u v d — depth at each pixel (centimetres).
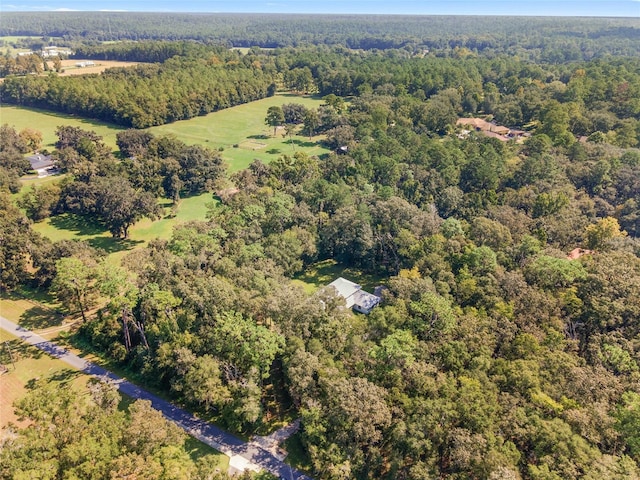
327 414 5759
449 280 8300
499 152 14938
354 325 7431
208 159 15525
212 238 9475
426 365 6088
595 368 6141
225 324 6700
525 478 5025
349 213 10975
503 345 6669
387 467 5788
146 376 7281
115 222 11662
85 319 8619
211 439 6412
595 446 5069
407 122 19400
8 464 4519
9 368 7669
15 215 11512
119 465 4662
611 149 14688
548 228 10544
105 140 19875
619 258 8381
